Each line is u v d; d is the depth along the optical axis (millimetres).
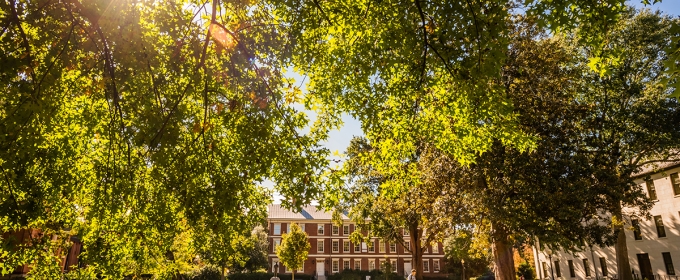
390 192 12445
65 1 6816
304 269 65938
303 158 7988
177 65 7934
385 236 32469
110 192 9391
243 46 8070
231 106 8211
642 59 23562
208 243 10641
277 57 9117
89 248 10609
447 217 18656
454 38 7172
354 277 60844
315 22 8602
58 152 9102
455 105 9633
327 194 8875
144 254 10977
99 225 10164
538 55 18438
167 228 9812
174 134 7145
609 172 17703
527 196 16766
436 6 7242
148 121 7414
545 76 18500
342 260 66750
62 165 9516
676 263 29969
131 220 10055
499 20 6605
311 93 10578
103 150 10219
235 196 8148
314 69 10398
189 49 8180
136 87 7965
